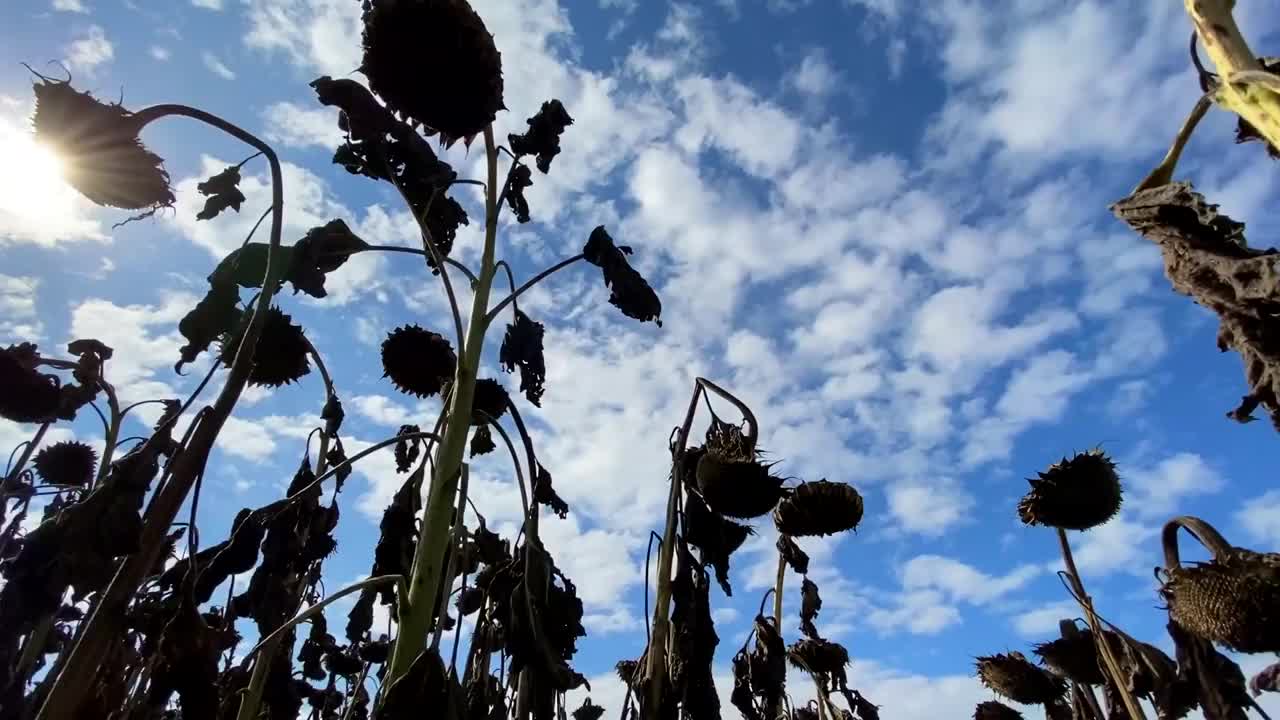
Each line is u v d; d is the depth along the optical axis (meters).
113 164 2.30
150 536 2.18
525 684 3.09
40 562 2.19
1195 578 2.16
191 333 3.02
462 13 2.39
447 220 3.79
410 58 2.44
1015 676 5.30
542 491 3.57
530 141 3.46
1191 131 1.32
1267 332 1.15
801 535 4.02
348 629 4.45
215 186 2.91
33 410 4.04
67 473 4.53
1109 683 3.92
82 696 1.97
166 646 2.31
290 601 3.50
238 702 3.38
